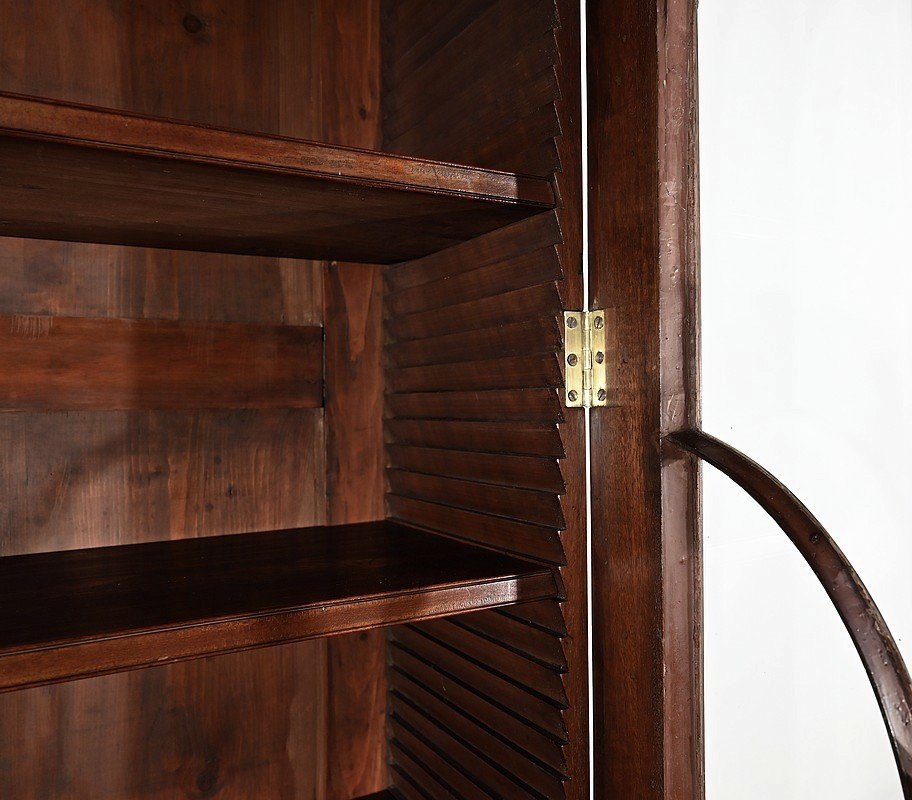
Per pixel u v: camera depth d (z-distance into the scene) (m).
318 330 1.20
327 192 0.78
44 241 1.00
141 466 1.07
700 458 0.82
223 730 1.12
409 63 1.19
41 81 1.00
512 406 0.97
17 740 0.98
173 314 1.09
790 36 0.82
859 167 0.80
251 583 0.84
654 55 0.83
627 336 0.87
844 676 0.74
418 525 1.18
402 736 1.22
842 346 0.80
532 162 0.93
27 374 0.99
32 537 1.00
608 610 0.90
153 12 1.08
